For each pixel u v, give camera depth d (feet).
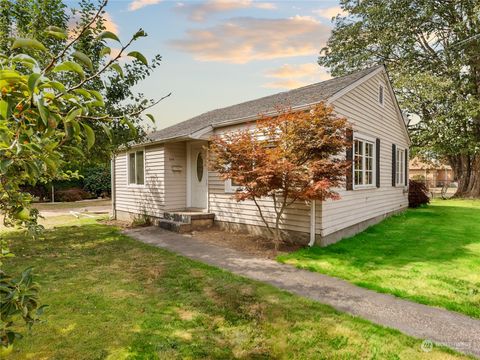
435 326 11.21
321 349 9.78
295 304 12.88
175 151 34.96
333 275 16.66
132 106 25.62
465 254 20.58
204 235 27.86
